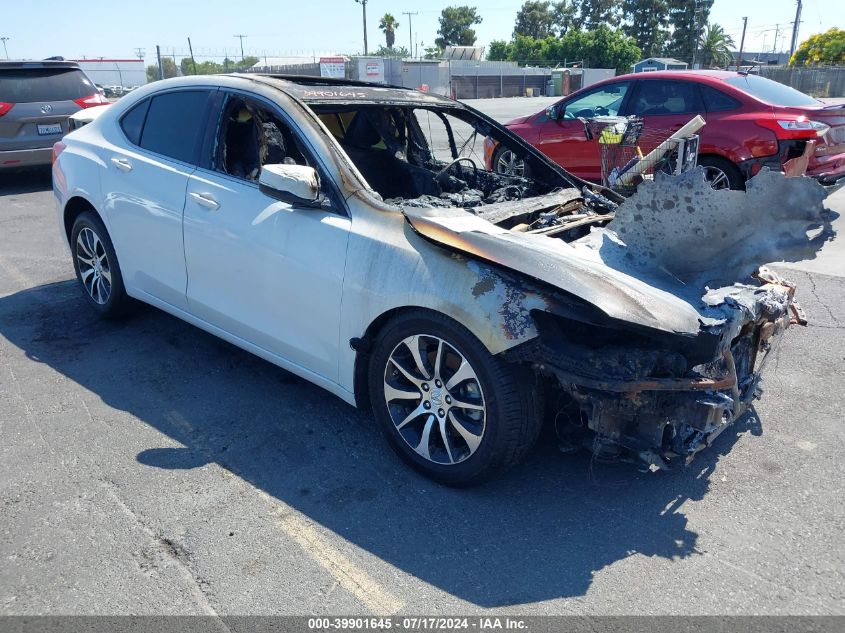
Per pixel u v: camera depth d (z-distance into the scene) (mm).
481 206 3807
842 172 7645
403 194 4680
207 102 4062
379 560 2740
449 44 117062
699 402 2752
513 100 41781
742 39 76438
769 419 3828
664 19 94562
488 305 2836
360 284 3203
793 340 4855
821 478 3289
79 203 4945
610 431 2846
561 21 109688
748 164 7297
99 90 10812
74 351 4613
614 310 2678
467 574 2674
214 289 3947
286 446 3535
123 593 2547
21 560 2697
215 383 4195
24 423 3695
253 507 3047
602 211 4211
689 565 2727
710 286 3096
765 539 2875
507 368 2885
